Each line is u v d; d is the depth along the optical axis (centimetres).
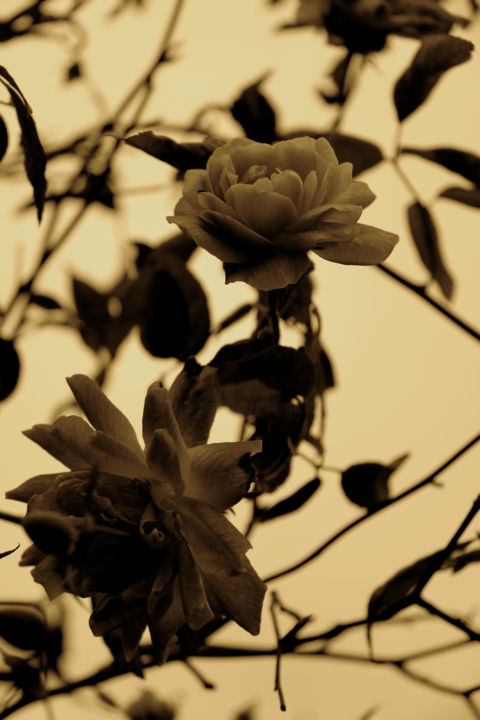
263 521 81
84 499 69
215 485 70
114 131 95
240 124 87
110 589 69
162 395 71
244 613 69
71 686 86
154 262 86
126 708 97
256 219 70
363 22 84
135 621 71
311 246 70
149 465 70
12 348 87
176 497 70
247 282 70
